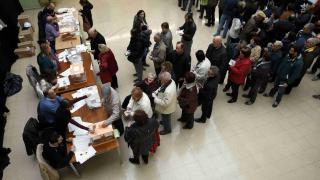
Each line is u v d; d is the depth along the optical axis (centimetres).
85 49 589
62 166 389
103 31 812
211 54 530
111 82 585
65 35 632
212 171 449
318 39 537
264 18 618
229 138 502
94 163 462
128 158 468
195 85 439
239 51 530
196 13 900
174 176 442
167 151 480
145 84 469
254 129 519
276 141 496
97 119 425
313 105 573
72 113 438
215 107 567
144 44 565
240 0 690
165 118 474
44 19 673
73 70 502
